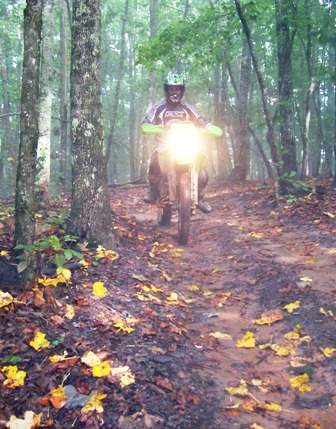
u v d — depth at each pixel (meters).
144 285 4.69
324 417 2.74
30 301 3.68
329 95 19.09
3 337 3.21
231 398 2.90
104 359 3.08
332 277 4.78
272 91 22.33
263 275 5.09
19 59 23.31
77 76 5.37
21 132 3.96
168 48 10.86
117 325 3.54
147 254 5.88
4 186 23.80
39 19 3.88
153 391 2.82
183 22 10.76
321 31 9.80
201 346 3.58
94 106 5.40
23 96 3.91
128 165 39.59
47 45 9.16
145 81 25.50
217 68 20.45
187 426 2.57
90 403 2.60
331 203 8.19
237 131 19.05
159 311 4.10
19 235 4.03
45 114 9.02
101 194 5.46
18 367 2.93
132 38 31.20
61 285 4.10
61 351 3.13
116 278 4.61
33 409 2.58
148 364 3.12
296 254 5.76
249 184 14.61
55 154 15.86
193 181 6.55
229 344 3.68
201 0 25.83
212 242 6.91
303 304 4.19
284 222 7.59
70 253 4.09
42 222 5.58
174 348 3.40
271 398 2.95
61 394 2.67
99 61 5.44
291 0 8.98
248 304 4.46
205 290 4.95
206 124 6.57
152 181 7.25
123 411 2.61
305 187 8.88
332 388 3.00
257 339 3.75
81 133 5.38
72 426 2.49
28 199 4.02
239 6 8.48
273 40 13.48
